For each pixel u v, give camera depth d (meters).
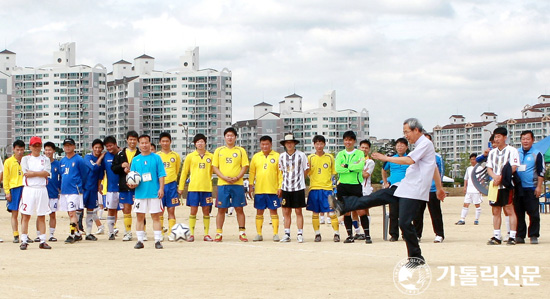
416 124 11.05
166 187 17.36
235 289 9.27
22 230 14.92
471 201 24.00
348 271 10.95
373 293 8.91
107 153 17.36
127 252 14.15
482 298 8.59
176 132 147.50
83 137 146.25
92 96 146.62
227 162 16.80
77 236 17.02
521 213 15.63
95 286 9.61
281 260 12.54
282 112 155.00
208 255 13.47
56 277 10.50
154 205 14.97
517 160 15.03
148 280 10.14
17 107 147.25
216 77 147.00
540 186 15.46
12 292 9.13
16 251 14.49
